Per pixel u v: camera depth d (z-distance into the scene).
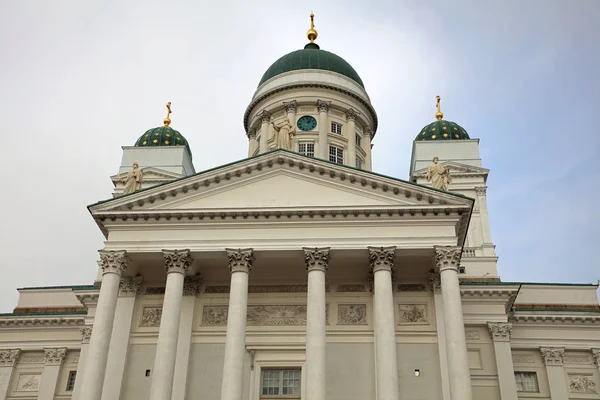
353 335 36.25
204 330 37.06
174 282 34.22
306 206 34.94
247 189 36.25
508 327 41.34
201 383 35.78
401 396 34.31
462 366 30.80
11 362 48.78
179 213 35.28
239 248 34.47
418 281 37.28
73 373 48.19
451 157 54.53
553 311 45.28
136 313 37.75
